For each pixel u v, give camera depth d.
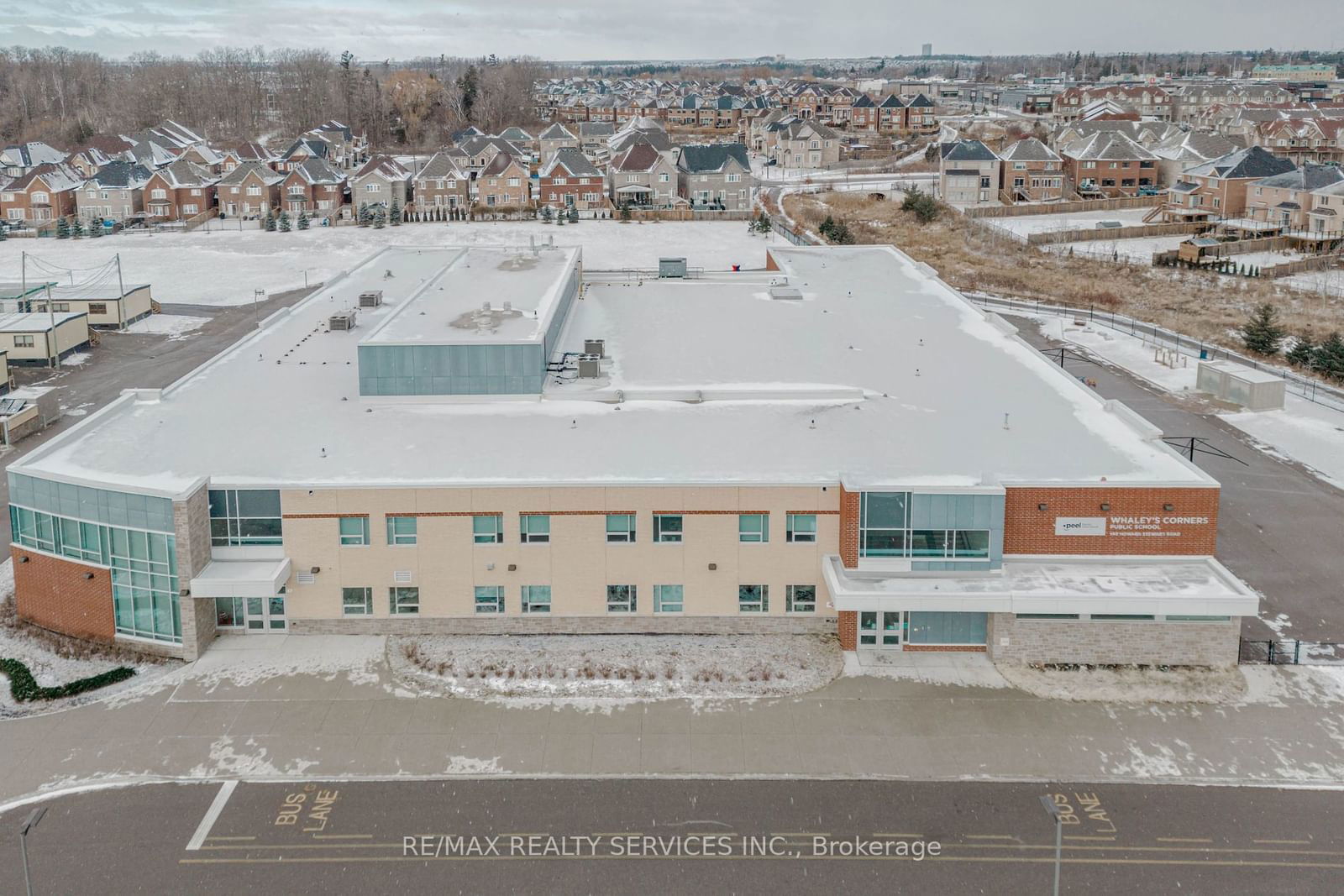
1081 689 43.94
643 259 138.75
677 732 41.28
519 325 61.69
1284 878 33.72
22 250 148.88
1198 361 92.88
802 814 36.81
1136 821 36.28
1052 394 60.44
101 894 33.12
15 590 50.84
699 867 34.38
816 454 51.06
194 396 59.81
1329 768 38.97
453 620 48.34
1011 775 38.72
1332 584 53.12
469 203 174.00
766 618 48.53
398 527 47.16
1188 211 155.00
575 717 42.25
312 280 131.75
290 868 34.28
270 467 49.34
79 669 45.47
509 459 50.38
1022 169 173.12
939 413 57.03
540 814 36.84
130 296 109.81
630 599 48.34
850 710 42.69
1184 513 46.91
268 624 48.25
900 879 33.84
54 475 46.69
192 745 40.38
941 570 46.53
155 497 44.81
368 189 170.25
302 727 41.47
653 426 54.97
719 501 47.09
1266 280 125.12
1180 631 45.19
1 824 36.16
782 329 73.62
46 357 93.75
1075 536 47.41
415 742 40.62
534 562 47.72
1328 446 72.94
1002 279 128.62
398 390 58.50
